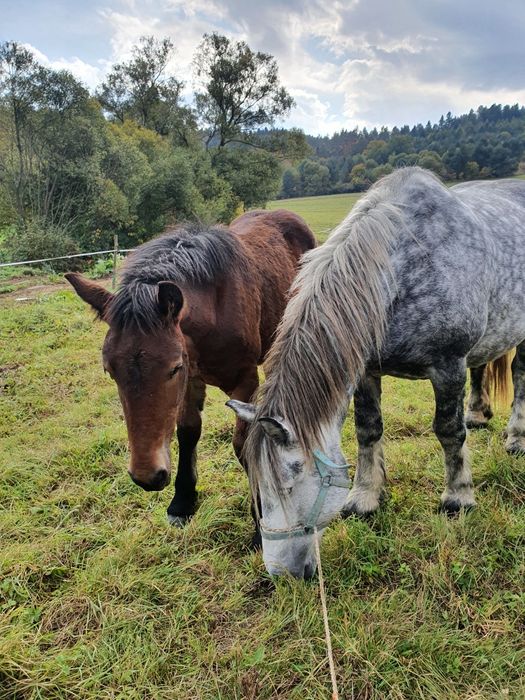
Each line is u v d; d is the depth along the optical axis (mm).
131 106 29359
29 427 4254
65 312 8000
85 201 18375
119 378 1942
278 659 1963
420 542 2586
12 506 3104
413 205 2432
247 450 1871
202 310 2379
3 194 17766
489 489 2943
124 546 2617
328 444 1948
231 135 28531
